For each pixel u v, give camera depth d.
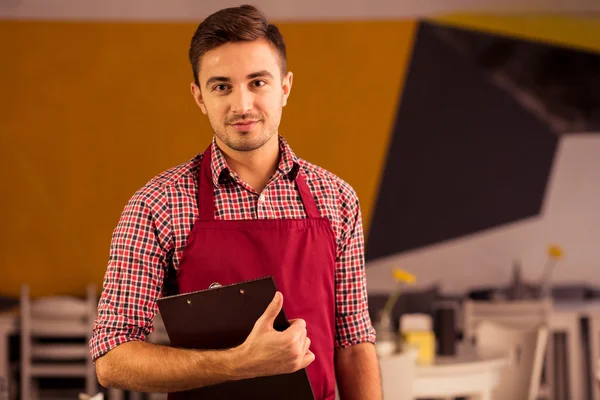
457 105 5.45
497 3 5.42
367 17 5.38
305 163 1.54
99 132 5.35
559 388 5.00
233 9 1.38
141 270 1.39
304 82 5.37
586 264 5.48
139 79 5.34
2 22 5.29
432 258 5.47
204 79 1.37
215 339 1.31
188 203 1.43
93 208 5.36
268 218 1.46
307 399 1.34
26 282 5.33
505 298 5.36
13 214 5.33
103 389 4.82
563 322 4.91
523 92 5.45
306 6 5.35
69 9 5.31
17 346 4.98
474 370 3.30
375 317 3.86
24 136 5.32
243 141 1.37
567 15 5.42
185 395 1.38
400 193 5.45
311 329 1.43
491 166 5.47
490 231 5.48
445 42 5.42
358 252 1.56
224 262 1.40
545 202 5.48
